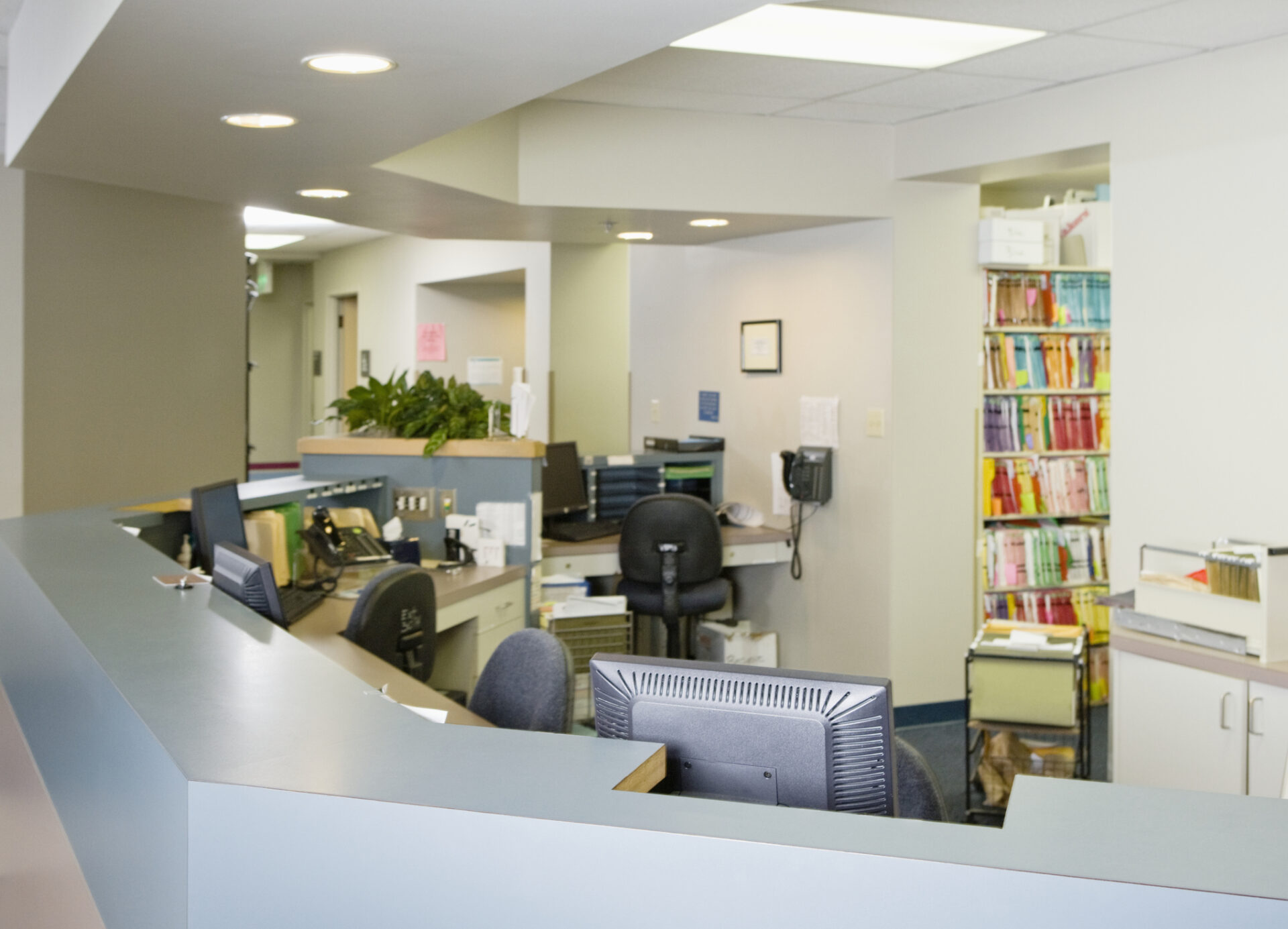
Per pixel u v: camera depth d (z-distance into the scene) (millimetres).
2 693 3004
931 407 5238
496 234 5594
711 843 1140
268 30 2398
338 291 10508
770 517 5883
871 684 1541
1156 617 3580
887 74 4191
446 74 2736
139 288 5504
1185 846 1109
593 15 2311
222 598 2328
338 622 3496
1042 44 3770
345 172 3928
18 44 3697
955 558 5340
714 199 4887
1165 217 3963
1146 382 4027
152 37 2439
